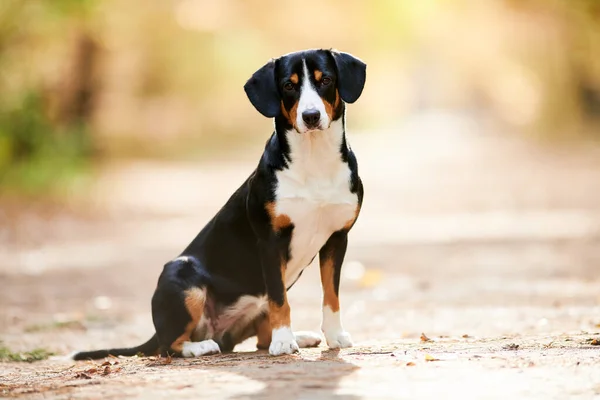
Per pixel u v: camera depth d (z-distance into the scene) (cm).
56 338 830
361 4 5234
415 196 2383
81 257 1495
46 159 2464
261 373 497
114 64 3559
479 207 2052
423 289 1072
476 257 1326
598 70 4538
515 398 423
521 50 4700
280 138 583
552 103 4594
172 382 484
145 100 4350
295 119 564
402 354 556
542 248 1374
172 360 596
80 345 793
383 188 2636
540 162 3253
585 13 4109
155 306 620
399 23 5341
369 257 1395
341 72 579
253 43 5112
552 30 4428
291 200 578
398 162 3631
